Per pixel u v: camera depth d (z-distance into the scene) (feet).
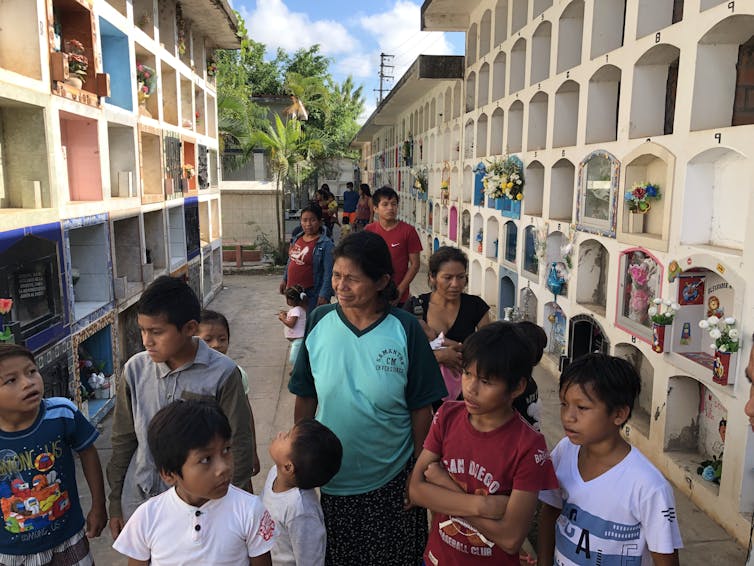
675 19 10.41
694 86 8.91
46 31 10.32
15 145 10.25
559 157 13.97
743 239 8.54
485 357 4.31
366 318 5.48
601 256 12.92
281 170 38.60
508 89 17.66
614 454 4.63
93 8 12.29
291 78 61.21
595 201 12.47
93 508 5.94
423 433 5.67
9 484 5.29
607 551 4.58
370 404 5.32
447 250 7.80
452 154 24.85
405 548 5.69
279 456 4.95
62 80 10.63
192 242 21.34
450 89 25.41
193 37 22.91
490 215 19.63
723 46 8.80
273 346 18.11
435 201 28.32
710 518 8.57
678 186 9.31
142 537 4.33
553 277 14.10
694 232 9.26
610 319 11.67
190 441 4.00
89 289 12.89
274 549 5.09
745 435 7.84
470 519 4.49
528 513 4.35
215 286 25.64
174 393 5.48
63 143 12.41
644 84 10.61
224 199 39.73
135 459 5.70
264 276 31.19
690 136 8.98
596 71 11.95
